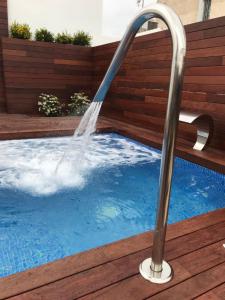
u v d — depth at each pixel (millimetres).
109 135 4676
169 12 920
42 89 6094
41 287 1125
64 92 6363
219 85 3451
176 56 902
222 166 2865
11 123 4656
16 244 1859
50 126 4488
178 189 2875
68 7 6891
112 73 1235
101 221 2217
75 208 2398
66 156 3377
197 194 2783
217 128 3529
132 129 4602
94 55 6352
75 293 1104
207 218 1798
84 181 2947
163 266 1270
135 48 4875
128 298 1099
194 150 3385
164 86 4316
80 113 6121
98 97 1401
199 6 7059
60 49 6070
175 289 1156
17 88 5859
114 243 1447
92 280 1176
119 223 2197
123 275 1212
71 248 1846
